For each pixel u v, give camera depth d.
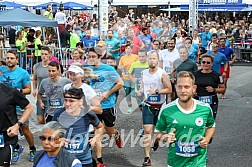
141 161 8.27
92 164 5.98
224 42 14.74
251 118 11.66
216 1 32.16
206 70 8.16
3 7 30.70
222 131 10.38
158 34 18.98
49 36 20.91
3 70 8.34
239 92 15.55
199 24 30.36
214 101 8.25
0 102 5.95
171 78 9.65
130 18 31.47
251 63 24.19
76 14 33.44
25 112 6.12
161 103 7.87
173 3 33.66
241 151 8.86
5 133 6.00
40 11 32.53
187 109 5.34
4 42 23.05
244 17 35.06
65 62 16.03
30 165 8.04
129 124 10.63
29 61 18.16
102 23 18.08
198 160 5.40
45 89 7.88
